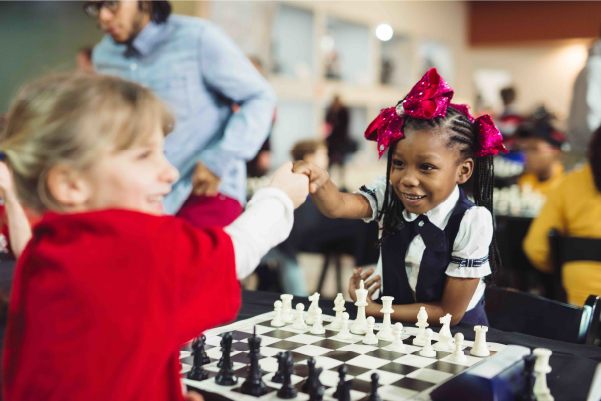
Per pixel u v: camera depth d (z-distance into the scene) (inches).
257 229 29.5
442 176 43.1
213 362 38.3
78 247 22.6
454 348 41.6
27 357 22.3
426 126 42.3
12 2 155.4
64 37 159.5
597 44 144.9
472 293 47.2
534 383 31.3
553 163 149.9
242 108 90.4
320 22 273.9
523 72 457.4
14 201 47.0
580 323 48.6
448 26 414.3
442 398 29.7
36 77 28.1
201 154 87.7
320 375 35.6
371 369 36.9
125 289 22.4
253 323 48.5
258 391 32.8
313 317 47.5
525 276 133.0
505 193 142.0
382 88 331.6
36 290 22.3
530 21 422.0
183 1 188.7
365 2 311.4
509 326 55.1
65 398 21.6
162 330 23.2
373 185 54.5
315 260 171.3
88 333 21.8
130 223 23.6
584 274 78.1
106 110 24.1
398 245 50.8
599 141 80.4
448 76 421.4
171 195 87.7
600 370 34.7
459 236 46.8
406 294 51.3
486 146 43.9
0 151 24.8
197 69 88.6
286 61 254.5
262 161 126.0
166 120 27.6
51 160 23.8
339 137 256.5
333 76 291.3
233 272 26.6
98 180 24.6
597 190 82.7
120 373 22.0
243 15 217.2
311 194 45.1
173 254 24.1
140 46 87.4
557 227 89.6
